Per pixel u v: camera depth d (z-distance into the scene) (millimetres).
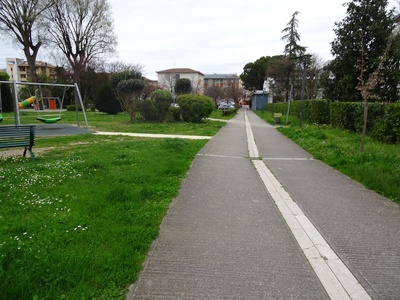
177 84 49875
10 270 2494
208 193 5207
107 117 27250
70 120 23469
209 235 3584
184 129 16562
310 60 34719
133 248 3146
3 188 5031
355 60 17812
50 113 32062
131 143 10750
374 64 16922
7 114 29266
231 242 3414
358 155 7746
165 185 5441
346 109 14219
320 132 13227
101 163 6973
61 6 39406
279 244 3385
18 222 3672
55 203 4387
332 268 2898
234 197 5027
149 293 2473
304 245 3363
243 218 4129
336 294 2512
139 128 17109
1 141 7789
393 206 4652
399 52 16609
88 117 27016
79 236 3324
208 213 4285
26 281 2414
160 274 2750
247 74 68688
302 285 2625
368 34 17562
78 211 4098
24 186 5160
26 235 3340
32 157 7785
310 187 5676
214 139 12555
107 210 4129
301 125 17953
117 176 5859
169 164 6902
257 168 7281
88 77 46469
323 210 4461
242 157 8742
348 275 2787
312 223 3975
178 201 4758
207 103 21562
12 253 2771
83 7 40312
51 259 2787
